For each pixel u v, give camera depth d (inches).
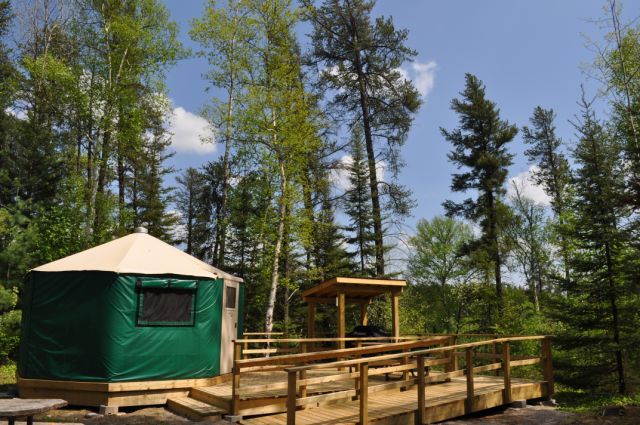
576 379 478.0
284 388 367.9
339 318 491.5
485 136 1037.2
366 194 1059.9
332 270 1042.7
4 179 728.3
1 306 601.6
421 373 310.3
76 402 363.6
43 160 772.6
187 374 394.0
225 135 770.2
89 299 373.7
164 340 384.8
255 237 888.3
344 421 284.2
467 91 1057.5
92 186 775.1
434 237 1531.7
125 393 364.2
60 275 380.8
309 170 869.8
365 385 280.8
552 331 860.6
